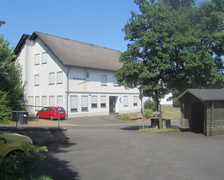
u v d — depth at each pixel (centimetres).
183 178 595
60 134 1195
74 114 3045
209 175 620
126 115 3156
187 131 1548
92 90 3294
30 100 3409
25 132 1138
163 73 1587
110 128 2047
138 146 1034
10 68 2509
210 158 808
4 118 2130
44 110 2823
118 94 3716
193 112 1570
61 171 660
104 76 3494
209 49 1537
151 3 1587
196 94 1392
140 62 1579
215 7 1526
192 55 1403
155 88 1538
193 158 808
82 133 1521
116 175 622
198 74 1512
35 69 3394
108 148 995
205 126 1373
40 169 679
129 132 1558
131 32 1619
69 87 3002
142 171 657
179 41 1409
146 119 3067
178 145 1056
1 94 2353
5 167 350
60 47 3256
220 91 1503
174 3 1634
